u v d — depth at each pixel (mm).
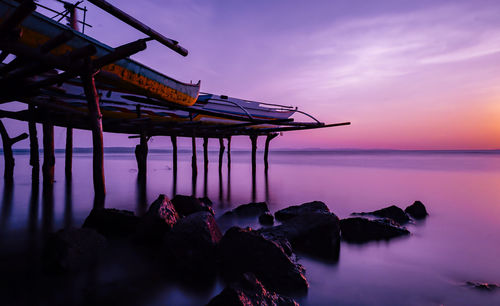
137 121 10156
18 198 10125
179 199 7371
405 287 4086
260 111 16609
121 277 3877
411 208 9039
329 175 22578
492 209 9992
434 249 5738
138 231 5117
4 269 4059
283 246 4801
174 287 3678
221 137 21031
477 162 44188
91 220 5523
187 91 10703
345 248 5684
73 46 5926
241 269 3992
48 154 11133
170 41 4473
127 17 3691
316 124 12969
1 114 10781
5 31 3408
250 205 8383
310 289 3928
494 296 3852
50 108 9453
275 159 61812
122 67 7777
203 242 4402
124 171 24359
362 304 3594
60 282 3695
